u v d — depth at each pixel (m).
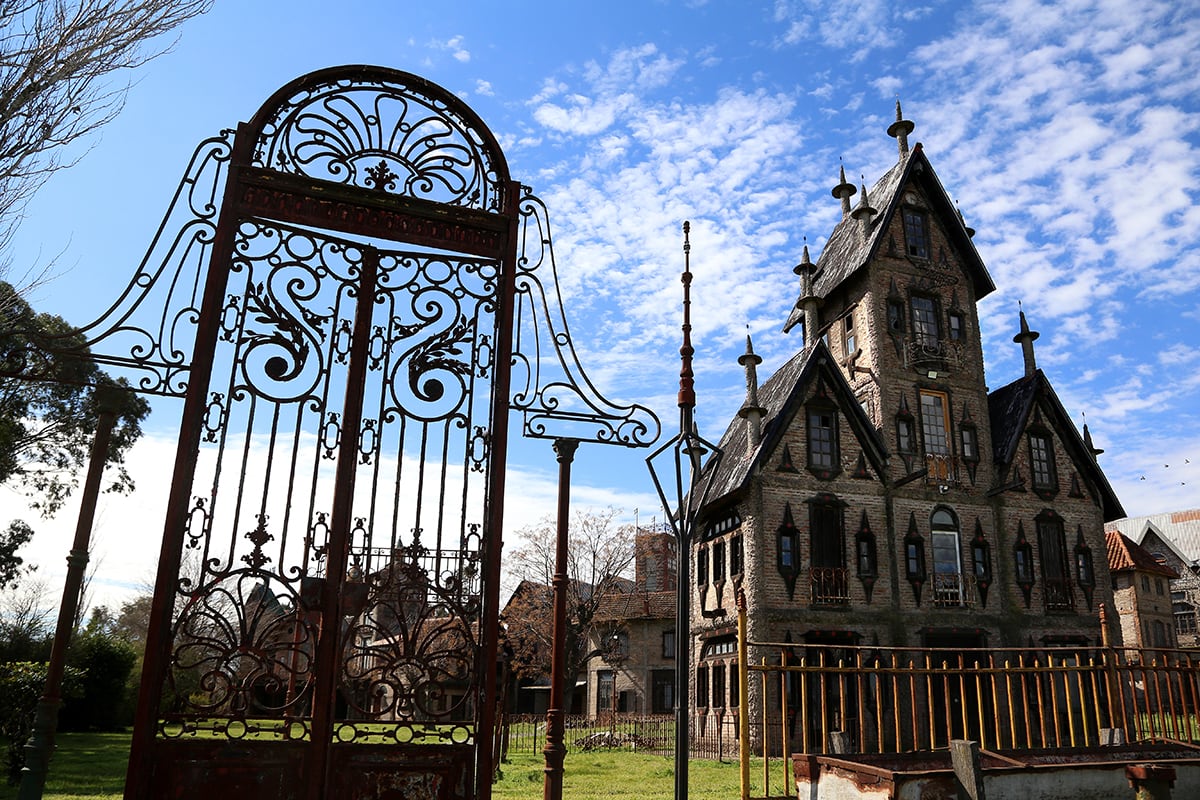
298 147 6.32
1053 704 8.48
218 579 5.49
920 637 23.55
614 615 42.66
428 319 6.36
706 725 24.25
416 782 5.66
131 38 5.52
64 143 5.49
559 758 6.14
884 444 25.27
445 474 6.12
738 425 27.28
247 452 5.71
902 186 28.05
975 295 28.86
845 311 28.39
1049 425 27.64
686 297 7.75
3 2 5.21
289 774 5.46
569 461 6.61
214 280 5.88
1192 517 56.75
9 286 5.83
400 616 5.83
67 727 28.34
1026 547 25.81
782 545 23.20
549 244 6.82
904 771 6.73
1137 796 6.38
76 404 27.09
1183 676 9.38
